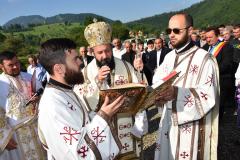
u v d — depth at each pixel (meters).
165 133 3.71
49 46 2.39
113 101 2.50
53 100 2.29
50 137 2.24
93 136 2.28
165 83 2.87
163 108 3.73
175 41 3.68
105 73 3.28
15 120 4.52
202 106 3.44
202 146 3.61
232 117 7.67
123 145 3.35
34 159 4.56
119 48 10.76
